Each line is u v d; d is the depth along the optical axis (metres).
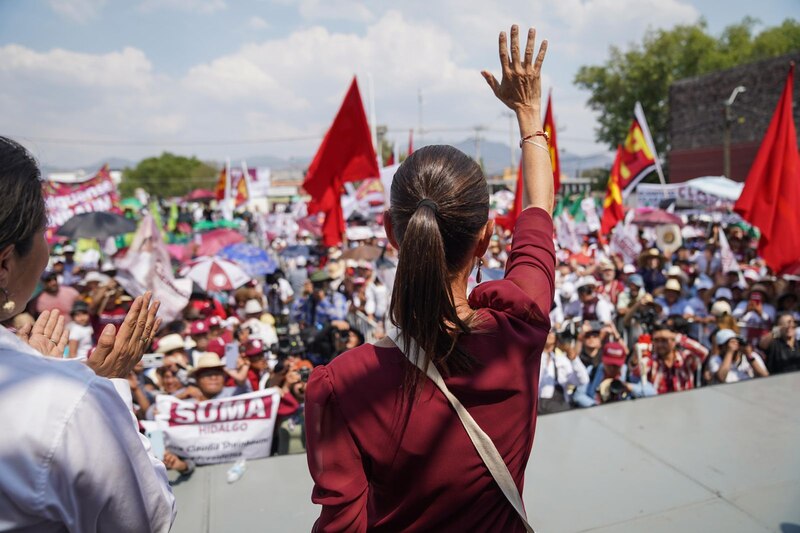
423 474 1.11
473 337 1.14
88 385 0.99
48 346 1.31
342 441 1.12
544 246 1.35
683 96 36.31
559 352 5.79
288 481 2.72
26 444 0.90
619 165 12.98
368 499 1.23
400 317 1.11
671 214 14.27
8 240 0.98
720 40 49.22
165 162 88.31
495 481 1.13
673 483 2.56
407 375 1.10
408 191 1.19
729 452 2.81
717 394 3.53
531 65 1.47
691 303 8.40
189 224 23.47
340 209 8.42
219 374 4.79
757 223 6.13
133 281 7.09
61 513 0.93
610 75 46.81
